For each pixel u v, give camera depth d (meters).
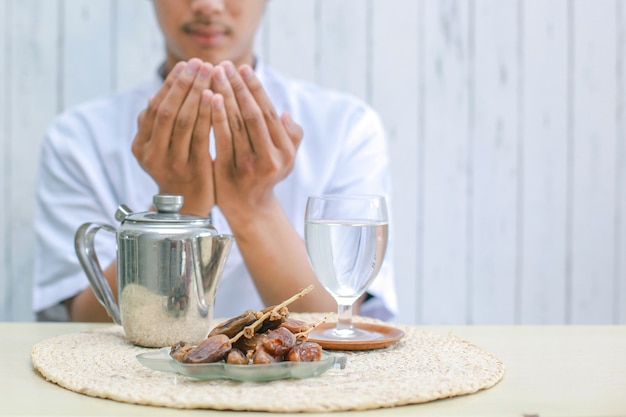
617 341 1.26
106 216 1.87
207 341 1.03
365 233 1.14
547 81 2.38
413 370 1.07
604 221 2.42
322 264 1.16
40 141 2.24
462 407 0.97
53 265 1.81
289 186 1.92
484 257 2.39
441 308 2.39
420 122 2.34
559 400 0.99
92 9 2.23
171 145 1.55
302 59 2.30
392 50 2.32
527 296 2.41
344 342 1.15
